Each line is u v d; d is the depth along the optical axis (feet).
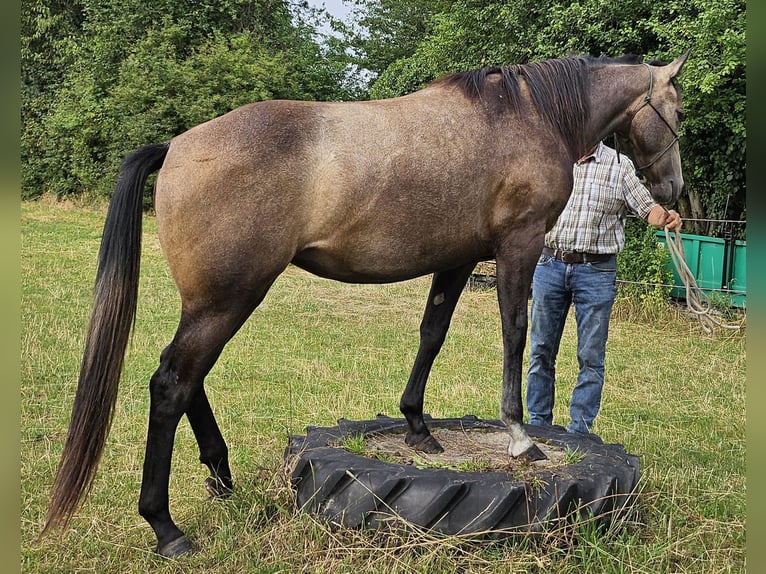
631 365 21.72
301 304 29.76
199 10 65.00
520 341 10.37
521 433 10.44
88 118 57.52
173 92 56.49
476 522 9.05
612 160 13.17
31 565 8.75
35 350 19.25
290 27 72.64
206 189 8.86
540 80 10.74
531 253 10.22
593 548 9.00
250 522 9.78
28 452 12.48
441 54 44.37
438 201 9.62
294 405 16.11
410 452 11.01
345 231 9.36
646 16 30.22
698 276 28.73
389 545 9.00
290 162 9.00
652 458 13.33
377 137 9.41
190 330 9.07
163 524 9.22
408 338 24.30
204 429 10.53
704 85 24.86
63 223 47.50
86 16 67.77
